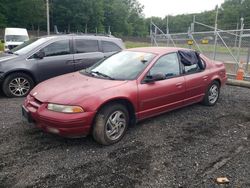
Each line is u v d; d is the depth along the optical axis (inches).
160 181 144.8
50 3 2819.9
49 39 321.1
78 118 168.2
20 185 139.8
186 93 236.1
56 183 141.6
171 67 227.3
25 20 2608.3
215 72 269.6
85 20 2994.6
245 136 204.8
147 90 201.8
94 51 346.9
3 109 253.6
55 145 181.9
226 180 145.6
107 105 181.6
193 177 149.0
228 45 599.5
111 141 183.9
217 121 234.1
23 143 183.6
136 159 166.2
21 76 301.1
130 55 228.7
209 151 178.7
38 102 181.5
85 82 196.1
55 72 319.3
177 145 185.9
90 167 156.5
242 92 351.3
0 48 1093.1
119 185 140.8
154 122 226.1
